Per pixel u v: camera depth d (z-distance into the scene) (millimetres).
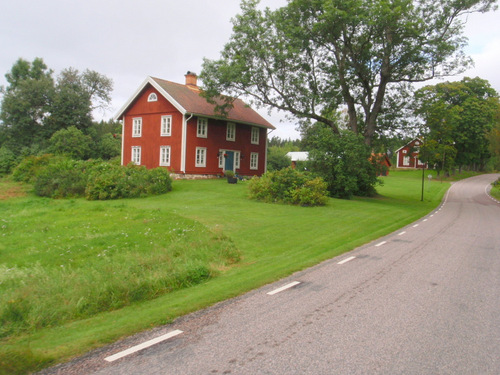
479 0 24000
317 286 6457
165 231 10766
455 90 57000
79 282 6371
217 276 7449
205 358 3822
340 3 23453
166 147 32594
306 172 24750
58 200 20938
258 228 12555
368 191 29438
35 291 5922
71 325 5008
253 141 38281
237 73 25812
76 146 47406
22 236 10727
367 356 3889
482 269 7871
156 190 23094
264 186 20781
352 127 29078
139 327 4633
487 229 14625
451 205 27297
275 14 26219
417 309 5348
